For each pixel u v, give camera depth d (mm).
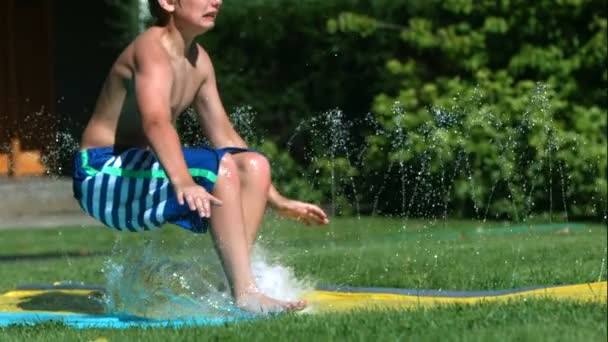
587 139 36688
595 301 14984
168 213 15656
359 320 13633
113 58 50094
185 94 16719
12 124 50469
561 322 13070
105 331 14156
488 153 36750
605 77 37000
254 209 16297
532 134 36469
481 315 13711
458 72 39188
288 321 13852
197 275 16547
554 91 37469
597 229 32625
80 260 28469
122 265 17016
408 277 20844
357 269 22469
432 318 13602
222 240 15719
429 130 37750
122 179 15844
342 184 39406
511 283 19766
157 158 15258
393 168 38250
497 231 32969
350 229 34625
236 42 41250
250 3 41062
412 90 38625
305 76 41125
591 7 37625
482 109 37156
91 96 50875
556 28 37875
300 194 39906
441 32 38594
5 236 36625
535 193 36719
